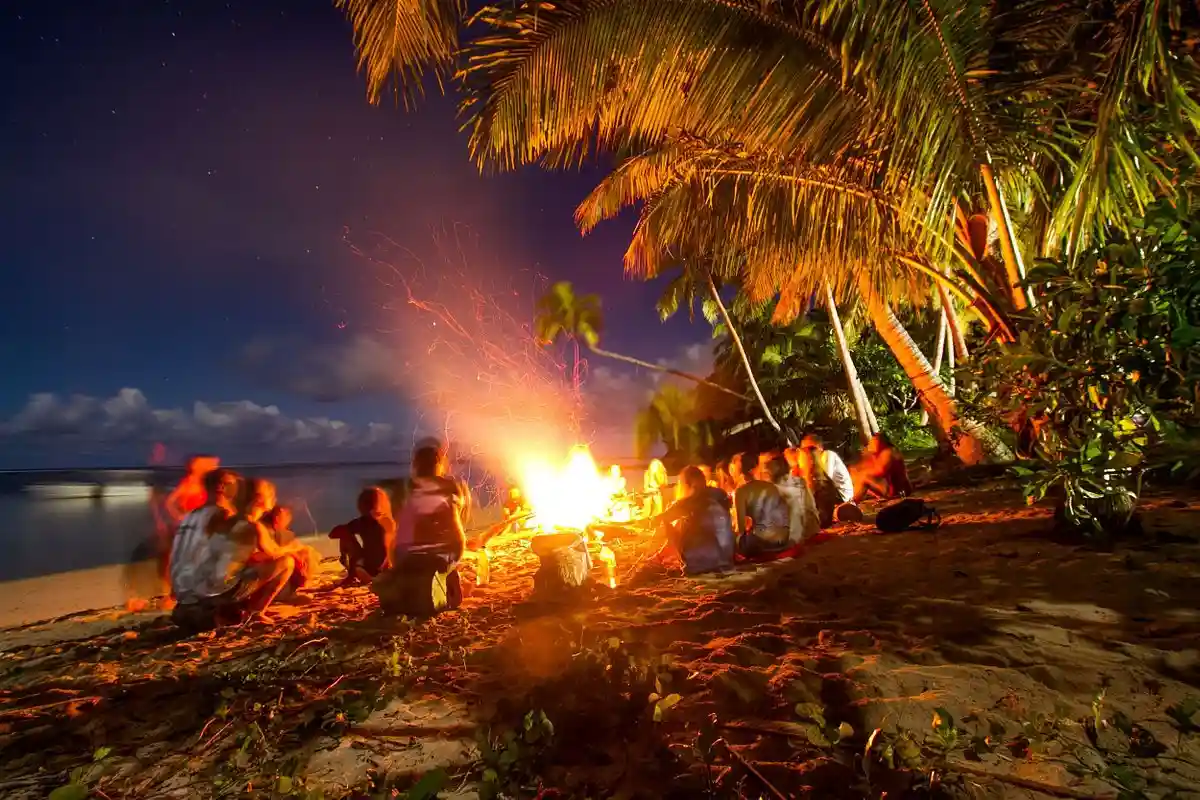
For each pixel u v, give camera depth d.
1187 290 3.46
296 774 2.93
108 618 7.63
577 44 7.36
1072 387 4.39
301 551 7.22
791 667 3.50
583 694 3.41
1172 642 3.45
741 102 7.58
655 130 8.16
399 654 4.40
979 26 5.95
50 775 3.17
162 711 3.84
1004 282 7.57
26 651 6.14
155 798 2.89
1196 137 5.99
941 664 3.42
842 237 8.73
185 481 7.89
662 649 4.11
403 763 2.97
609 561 6.71
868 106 7.12
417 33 6.71
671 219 11.03
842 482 9.67
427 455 5.94
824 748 2.70
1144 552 5.21
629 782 2.64
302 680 4.16
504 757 2.73
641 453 30.53
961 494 10.69
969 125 6.29
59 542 21.02
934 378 13.82
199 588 5.95
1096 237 5.89
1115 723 2.66
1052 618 4.00
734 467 9.31
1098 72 6.39
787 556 6.92
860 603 4.71
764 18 7.12
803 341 28.41
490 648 4.39
